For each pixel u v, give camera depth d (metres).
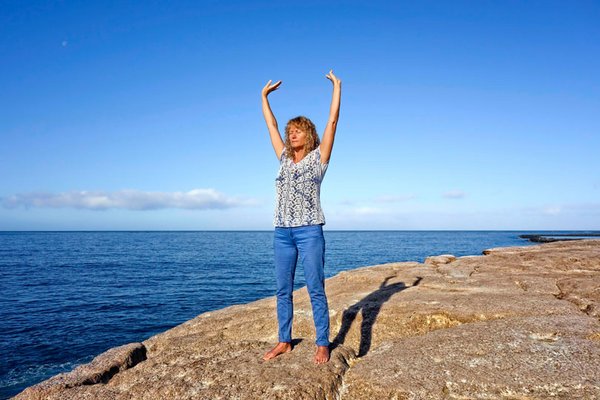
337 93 4.14
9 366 12.71
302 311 6.72
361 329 5.83
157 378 4.52
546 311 5.73
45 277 33.53
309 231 4.18
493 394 3.53
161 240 146.50
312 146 4.29
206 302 22.92
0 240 135.50
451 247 83.94
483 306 5.97
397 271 9.99
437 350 4.47
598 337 4.59
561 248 12.19
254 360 4.58
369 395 3.75
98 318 19.00
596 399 3.28
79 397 4.30
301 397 3.62
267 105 5.09
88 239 154.75
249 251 76.25
